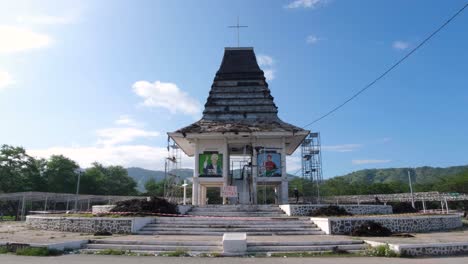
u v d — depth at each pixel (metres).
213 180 27.38
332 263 10.38
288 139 29.52
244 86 31.36
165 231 17.00
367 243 13.66
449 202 53.81
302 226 17.66
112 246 13.45
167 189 29.45
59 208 53.66
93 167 71.62
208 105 30.69
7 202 47.56
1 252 12.66
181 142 30.92
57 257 11.59
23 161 53.00
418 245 11.92
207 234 16.48
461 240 14.03
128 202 21.78
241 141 29.12
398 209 24.83
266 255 12.09
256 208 22.47
